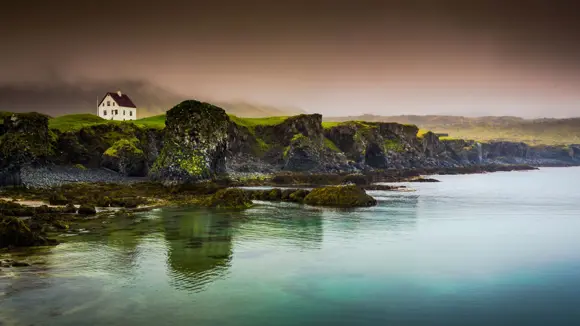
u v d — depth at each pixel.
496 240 44.25
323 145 152.38
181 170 88.00
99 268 32.00
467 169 186.38
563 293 28.42
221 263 34.16
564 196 88.00
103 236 42.88
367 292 28.20
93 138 102.00
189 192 80.19
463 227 51.25
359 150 160.88
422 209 66.44
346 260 35.81
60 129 100.69
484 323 23.59
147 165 103.19
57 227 46.25
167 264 33.50
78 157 96.88
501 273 32.72
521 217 59.59
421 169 172.75
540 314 24.91
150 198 73.06
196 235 44.34
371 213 61.28
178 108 94.62
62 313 23.69
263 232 46.41
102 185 81.19
